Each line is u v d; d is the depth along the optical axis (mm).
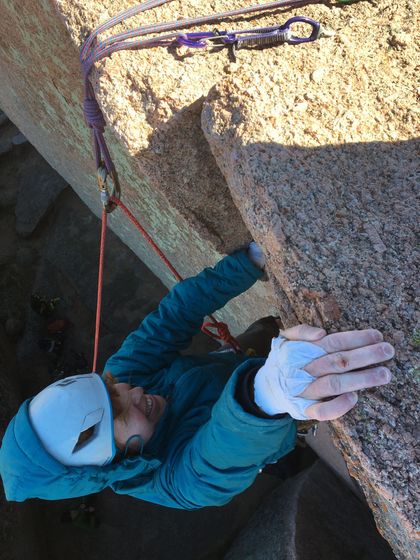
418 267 1131
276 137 1319
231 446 1298
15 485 1454
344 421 1034
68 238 7578
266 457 1379
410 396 1013
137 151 1548
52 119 3820
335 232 1194
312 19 1529
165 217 2941
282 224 1214
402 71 1386
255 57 1480
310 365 1065
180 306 1857
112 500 5547
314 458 4551
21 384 6891
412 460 972
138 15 1583
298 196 1242
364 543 3590
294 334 1121
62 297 7375
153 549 5164
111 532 5391
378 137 1301
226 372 1827
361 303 1109
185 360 1849
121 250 7250
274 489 4715
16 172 8359
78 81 2637
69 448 1450
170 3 1611
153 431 1631
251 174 1291
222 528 4938
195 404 1712
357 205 1221
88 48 1586
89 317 7141
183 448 1605
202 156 1600
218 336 2141
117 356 1878
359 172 1263
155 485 1663
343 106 1347
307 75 1411
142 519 5348
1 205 8211
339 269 1150
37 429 1459
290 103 1368
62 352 7086
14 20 2580
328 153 1292
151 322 1876
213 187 1672
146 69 1529
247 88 1397
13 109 4738
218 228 1783
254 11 1598
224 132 1376
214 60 1526
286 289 1187
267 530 4035
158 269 5141
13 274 7707
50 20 2230
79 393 1490
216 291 1858
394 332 1069
